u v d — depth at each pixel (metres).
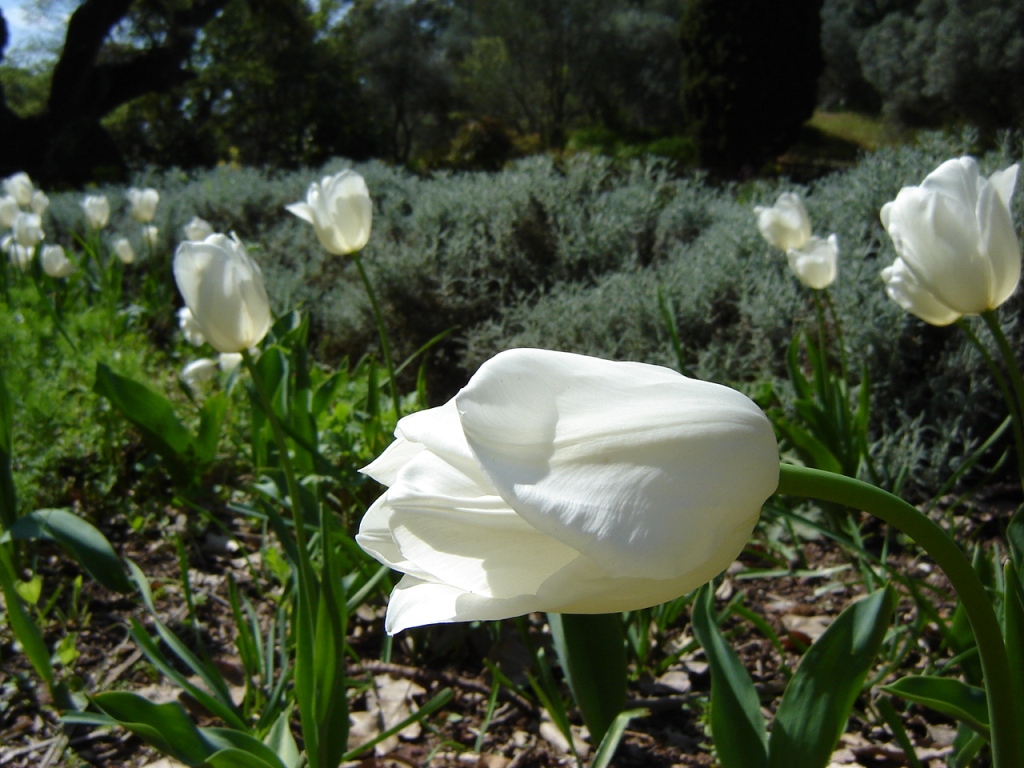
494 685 1.91
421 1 34.28
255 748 1.53
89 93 21.30
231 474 3.54
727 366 3.99
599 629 1.62
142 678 2.23
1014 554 1.48
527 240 5.73
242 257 1.71
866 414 2.83
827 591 2.59
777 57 20.77
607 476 0.71
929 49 21.75
